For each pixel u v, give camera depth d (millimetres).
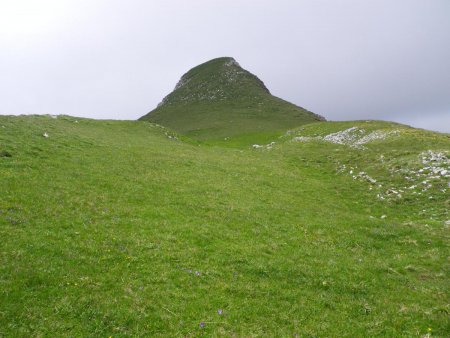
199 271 19359
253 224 26984
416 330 16156
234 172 42906
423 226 28203
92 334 14172
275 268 20719
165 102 175625
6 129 39406
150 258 19984
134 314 15398
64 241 20141
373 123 78000
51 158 34406
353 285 19703
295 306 17500
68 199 25875
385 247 25328
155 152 46875
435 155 43062
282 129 101625
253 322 16078
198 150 56875
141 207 27094
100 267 18406
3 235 19594
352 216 31391
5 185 25750
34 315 14586
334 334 15789
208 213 27812
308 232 26703
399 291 19547
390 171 42656
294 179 43312
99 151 41281
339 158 52812
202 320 15734
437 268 22078
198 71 193125
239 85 161875
